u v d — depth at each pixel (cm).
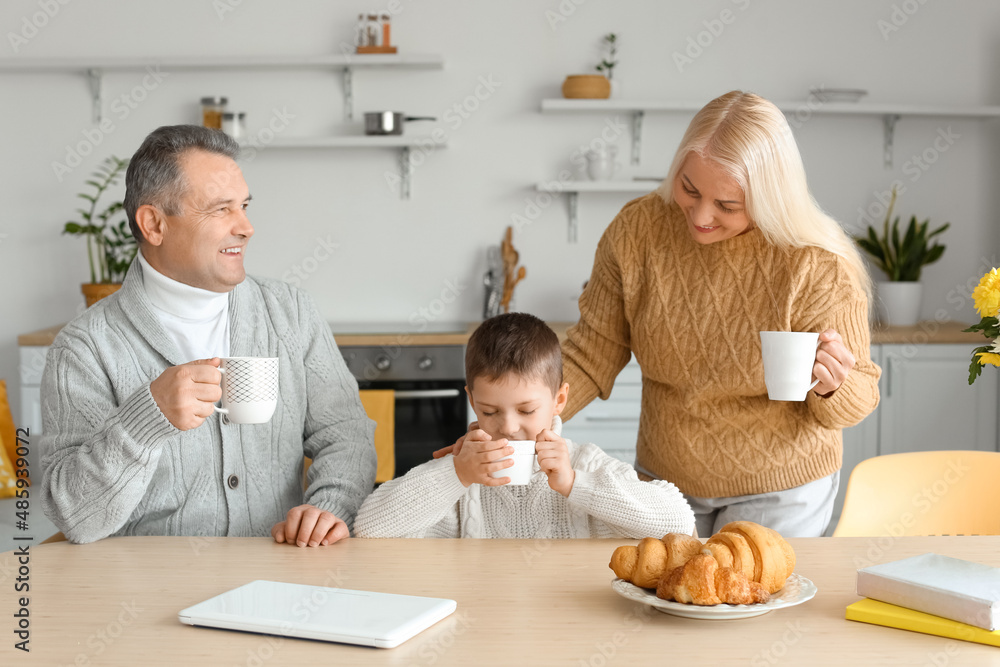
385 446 299
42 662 81
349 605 92
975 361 111
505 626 89
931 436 323
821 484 152
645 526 120
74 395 132
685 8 359
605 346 168
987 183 366
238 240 139
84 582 104
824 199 366
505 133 364
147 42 358
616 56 361
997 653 82
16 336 365
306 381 155
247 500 142
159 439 115
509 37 361
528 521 139
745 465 151
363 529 127
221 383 113
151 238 136
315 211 366
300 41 360
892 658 81
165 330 138
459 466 122
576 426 316
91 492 118
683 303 150
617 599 97
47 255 363
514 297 371
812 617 92
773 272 143
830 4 360
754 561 92
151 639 87
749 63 361
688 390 152
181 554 116
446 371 317
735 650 83
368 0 358
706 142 133
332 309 371
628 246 156
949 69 362
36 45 358
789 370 117
